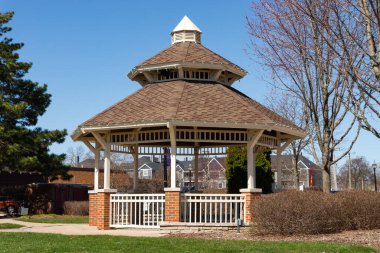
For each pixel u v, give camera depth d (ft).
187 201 53.93
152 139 55.88
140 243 40.29
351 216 50.08
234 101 57.57
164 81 63.36
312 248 36.73
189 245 39.01
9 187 111.04
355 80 37.52
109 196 56.95
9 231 55.72
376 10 35.35
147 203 56.24
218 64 62.39
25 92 101.09
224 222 53.98
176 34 68.49
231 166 79.56
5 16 99.66
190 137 54.95
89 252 35.91
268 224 47.01
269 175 80.07
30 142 95.20
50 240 43.29
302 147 114.21
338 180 265.13
